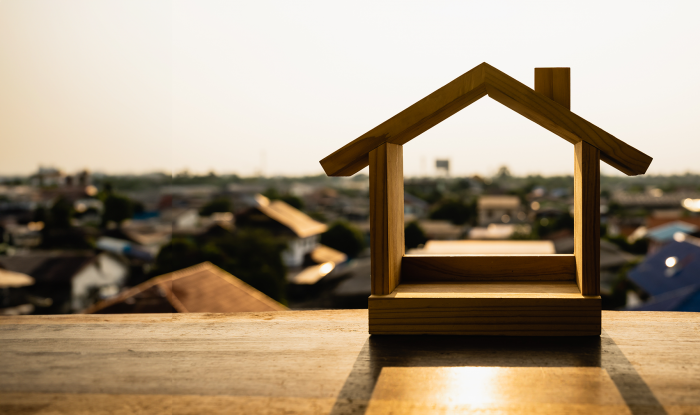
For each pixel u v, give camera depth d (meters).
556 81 0.99
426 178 42.47
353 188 50.69
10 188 24.11
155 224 26.81
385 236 1.05
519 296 1.02
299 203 42.94
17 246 22.16
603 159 0.99
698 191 40.44
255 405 0.78
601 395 0.78
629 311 1.24
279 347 1.03
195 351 1.03
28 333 1.17
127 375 0.92
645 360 0.91
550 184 44.84
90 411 0.79
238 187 46.78
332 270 26.05
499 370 0.88
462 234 28.14
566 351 0.95
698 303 12.27
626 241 26.38
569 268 1.16
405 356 0.95
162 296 7.89
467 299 1.03
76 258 20.73
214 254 22.61
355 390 0.82
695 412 0.73
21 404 0.81
